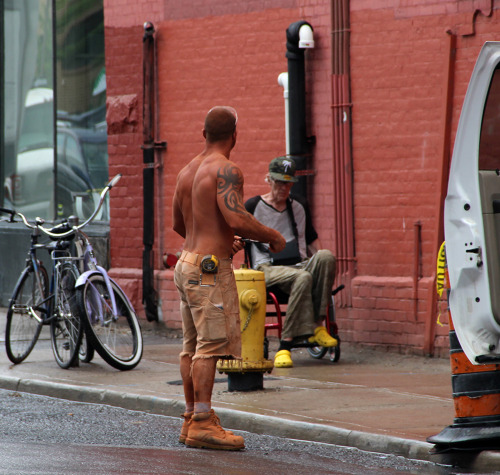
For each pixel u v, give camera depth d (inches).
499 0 1050.1
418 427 717.9
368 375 989.2
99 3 1476.4
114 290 1036.5
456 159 636.7
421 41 1109.7
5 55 1679.4
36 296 1080.2
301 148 1201.4
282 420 746.8
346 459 664.4
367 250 1163.9
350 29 1166.3
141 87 1384.1
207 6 1312.7
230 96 1295.5
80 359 1075.9
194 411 695.7
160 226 1368.1
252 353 869.2
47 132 1584.6
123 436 737.6
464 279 631.2
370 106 1153.4
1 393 950.4
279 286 1052.5
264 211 1091.3
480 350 627.8
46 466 586.2
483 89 627.2
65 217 1550.2
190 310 707.4
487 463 634.2
